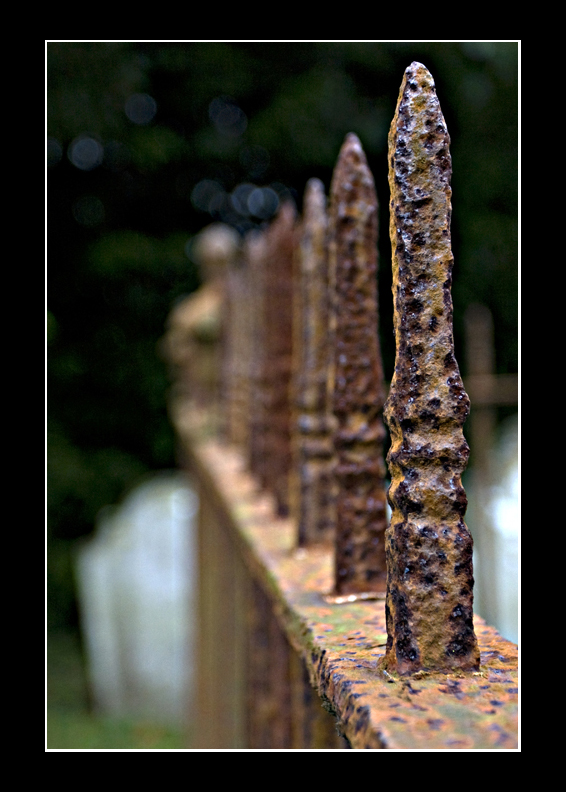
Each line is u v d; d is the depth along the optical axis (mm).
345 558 1348
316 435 1735
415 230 979
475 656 959
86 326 7219
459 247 5887
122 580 6848
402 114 985
